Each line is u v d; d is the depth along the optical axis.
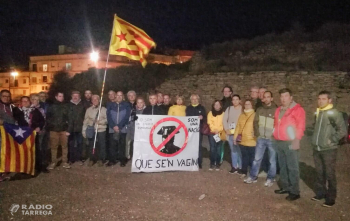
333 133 6.20
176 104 9.45
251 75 19.61
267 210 6.00
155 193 6.79
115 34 9.18
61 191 6.85
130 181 7.62
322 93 6.39
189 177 8.06
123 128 9.03
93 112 9.19
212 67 22.75
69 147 9.30
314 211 6.01
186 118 8.66
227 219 5.58
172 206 6.10
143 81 25.11
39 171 8.45
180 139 8.60
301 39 21.62
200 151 9.03
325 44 20.38
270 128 7.36
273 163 7.40
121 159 9.11
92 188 7.06
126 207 6.01
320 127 6.35
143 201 6.32
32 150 7.96
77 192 6.79
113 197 6.51
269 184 7.39
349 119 11.48
